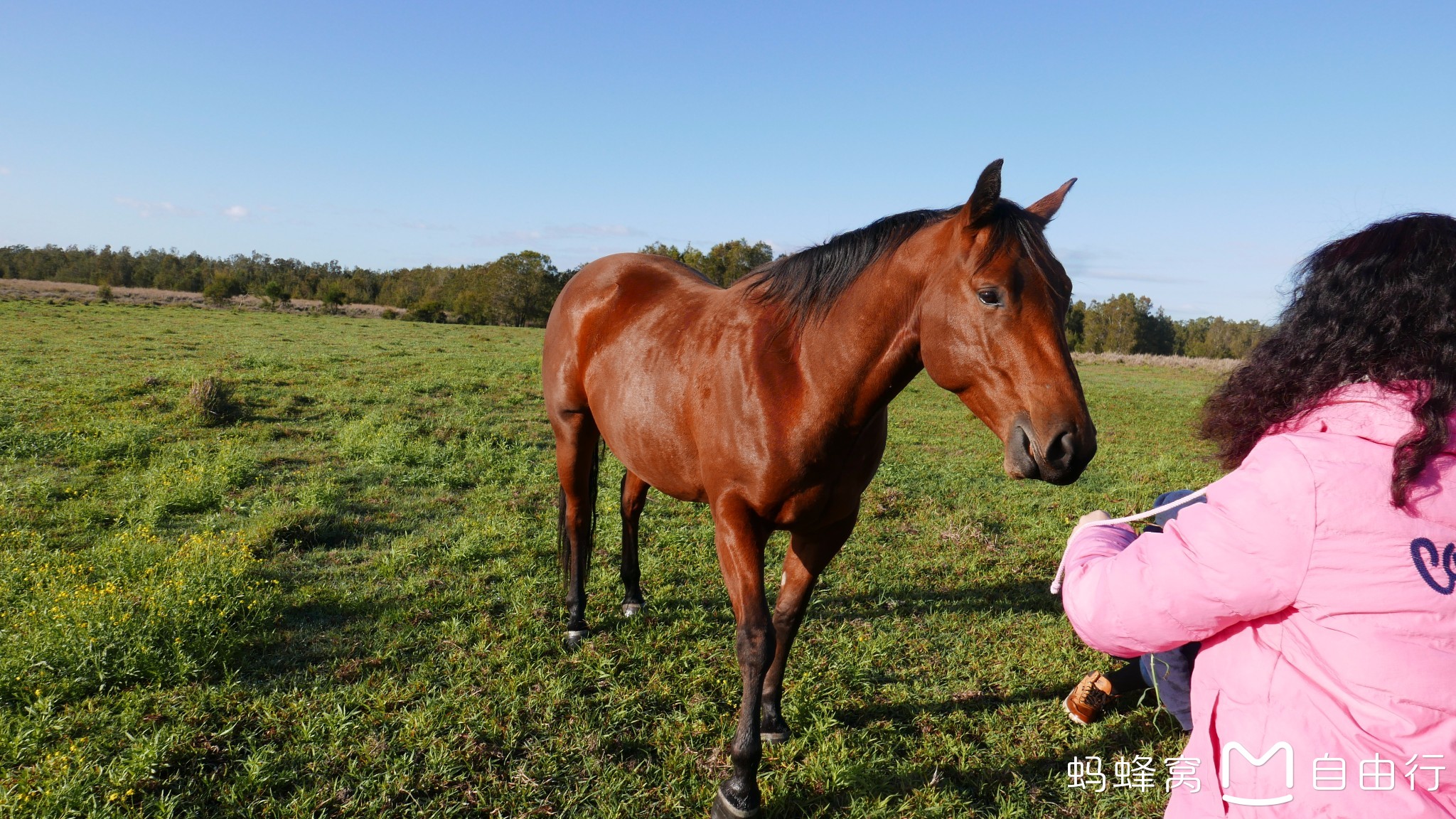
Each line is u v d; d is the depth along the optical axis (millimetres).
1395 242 956
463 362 14711
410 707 2762
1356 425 915
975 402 1802
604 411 2926
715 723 2746
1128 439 9930
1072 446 1558
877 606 3846
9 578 3504
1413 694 867
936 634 3551
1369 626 886
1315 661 936
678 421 2500
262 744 2527
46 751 2311
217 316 27016
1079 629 1148
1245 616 976
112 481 5441
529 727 2676
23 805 2082
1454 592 855
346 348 17125
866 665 3156
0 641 2861
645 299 3006
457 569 4074
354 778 2373
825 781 2445
